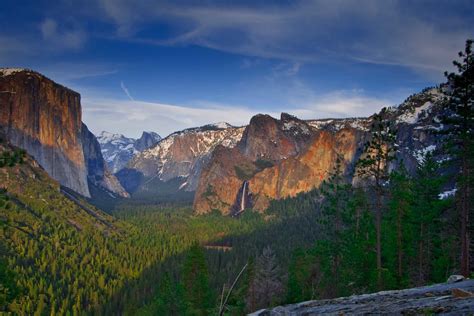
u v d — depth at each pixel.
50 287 103.94
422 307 11.45
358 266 54.06
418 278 53.16
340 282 54.94
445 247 58.84
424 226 51.91
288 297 58.75
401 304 12.97
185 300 64.12
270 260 65.50
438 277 52.31
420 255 50.81
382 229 58.16
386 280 43.56
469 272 40.00
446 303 11.18
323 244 57.69
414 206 52.09
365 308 13.76
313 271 64.44
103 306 102.00
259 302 60.84
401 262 52.59
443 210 47.78
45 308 95.44
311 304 17.80
